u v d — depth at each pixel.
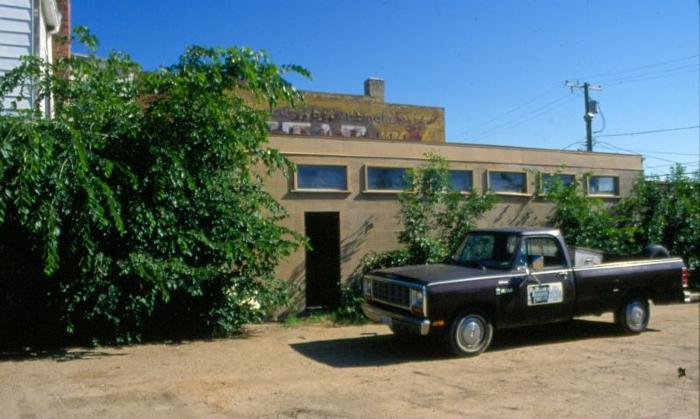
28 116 8.49
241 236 9.88
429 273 8.84
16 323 9.37
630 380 7.34
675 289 10.42
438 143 13.98
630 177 16.66
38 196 8.16
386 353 8.91
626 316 10.12
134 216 8.94
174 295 9.91
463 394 6.71
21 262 8.80
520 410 6.14
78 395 6.53
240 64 9.97
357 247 12.90
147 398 6.44
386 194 13.28
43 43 12.20
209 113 9.53
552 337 10.12
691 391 6.86
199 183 9.74
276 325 11.46
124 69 10.06
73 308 8.73
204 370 7.77
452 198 13.29
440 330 8.35
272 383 7.14
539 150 15.33
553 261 9.46
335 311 12.56
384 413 6.00
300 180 12.53
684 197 16.14
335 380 7.30
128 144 9.18
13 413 5.88
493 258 9.38
